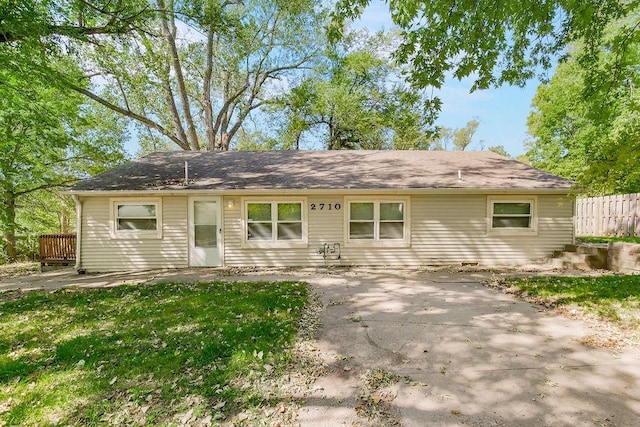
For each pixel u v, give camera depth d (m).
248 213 10.48
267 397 3.19
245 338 4.43
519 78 7.19
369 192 10.20
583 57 7.58
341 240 10.48
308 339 4.50
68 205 16.12
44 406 3.12
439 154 13.85
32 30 7.04
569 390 3.23
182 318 5.28
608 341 4.28
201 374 3.59
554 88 20.50
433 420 2.84
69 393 3.30
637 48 11.23
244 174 11.24
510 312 5.51
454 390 3.27
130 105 19.00
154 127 18.33
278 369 3.68
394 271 9.49
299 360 3.90
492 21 6.07
